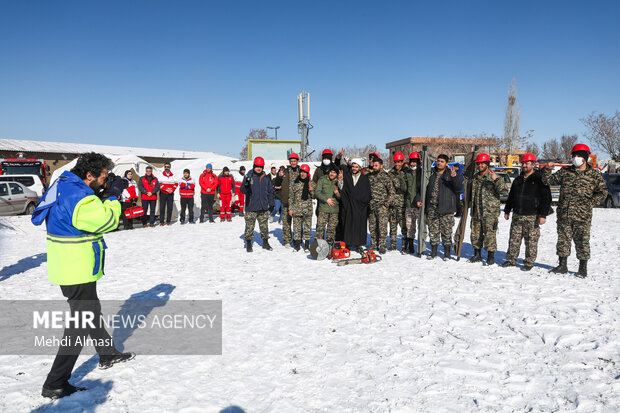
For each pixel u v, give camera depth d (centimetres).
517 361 320
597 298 470
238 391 278
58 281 267
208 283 551
